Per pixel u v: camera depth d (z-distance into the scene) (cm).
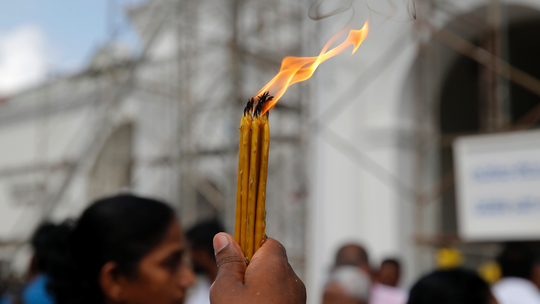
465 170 585
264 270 81
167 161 1018
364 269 351
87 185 1207
